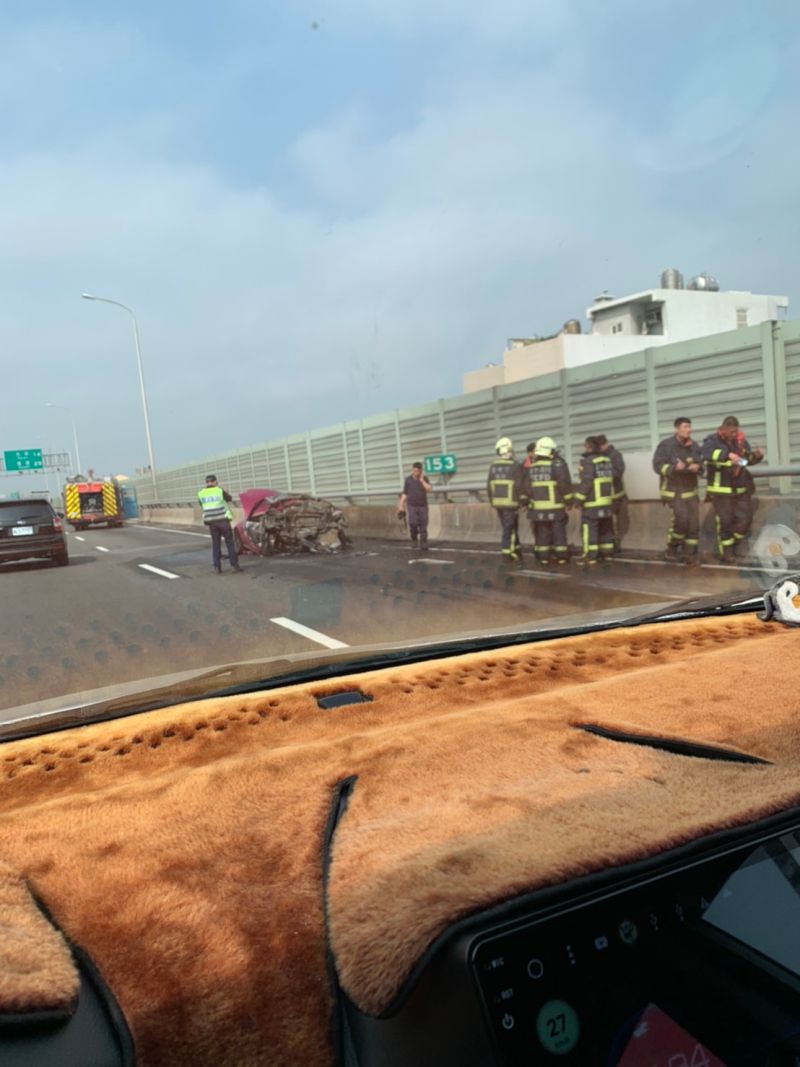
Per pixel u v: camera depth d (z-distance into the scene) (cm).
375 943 82
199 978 89
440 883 86
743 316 4100
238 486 3888
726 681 166
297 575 1147
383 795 121
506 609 699
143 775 150
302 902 99
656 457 1054
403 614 714
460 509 1716
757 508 945
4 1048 78
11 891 102
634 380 1560
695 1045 81
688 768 119
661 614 265
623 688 166
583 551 1150
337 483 2888
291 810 121
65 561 1616
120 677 555
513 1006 75
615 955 80
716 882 88
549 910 80
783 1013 86
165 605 915
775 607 241
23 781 151
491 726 147
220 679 225
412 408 2372
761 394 1308
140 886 104
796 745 129
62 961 87
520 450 1930
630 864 85
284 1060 83
